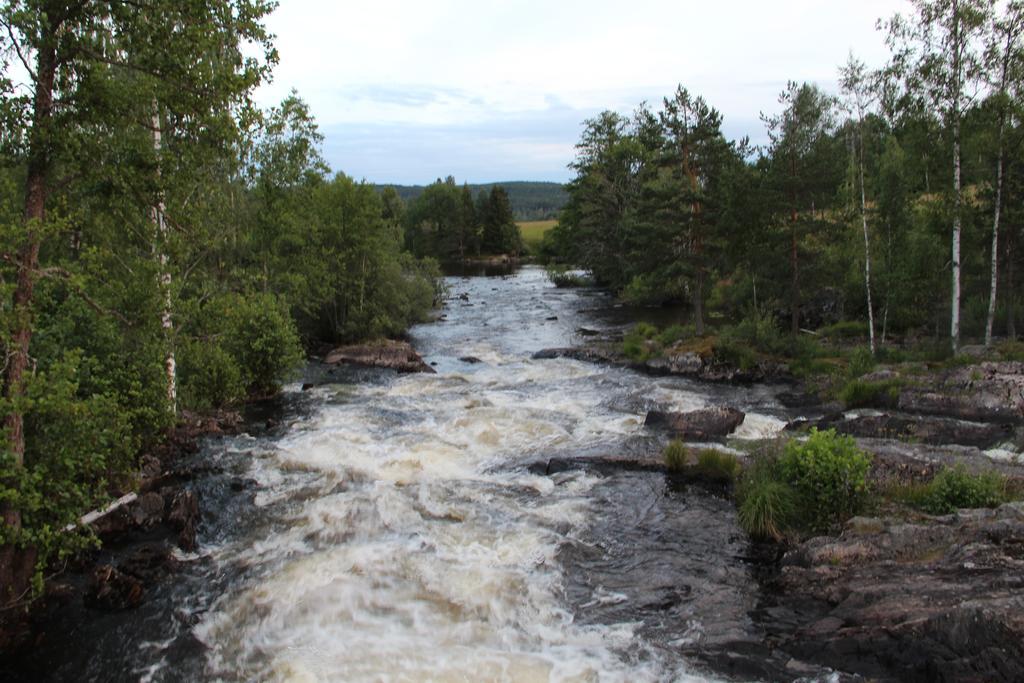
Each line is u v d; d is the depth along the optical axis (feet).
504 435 70.95
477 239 409.90
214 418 74.49
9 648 35.65
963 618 30.32
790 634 35.27
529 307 197.67
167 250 49.44
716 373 102.63
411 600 39.40
